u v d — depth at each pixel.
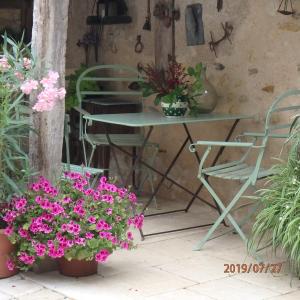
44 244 3.04
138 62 5.22
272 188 3.31
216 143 3.58
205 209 4.67
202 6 4.59
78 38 5.83
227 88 4.45
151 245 3.78
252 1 4.24
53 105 3.17
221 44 4.47
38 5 3.27
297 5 3.96
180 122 3.90
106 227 3.06
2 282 3.12
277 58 4.11
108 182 3.49
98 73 5.62
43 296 2.95
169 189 4.99
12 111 3.17
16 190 3.12
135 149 5.18
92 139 4.66
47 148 3.34
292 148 3.31
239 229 3.61
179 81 4.22
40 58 3.27
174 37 4.84
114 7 5.34
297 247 2.99
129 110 5.27
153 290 3.05
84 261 3.17
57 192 3.14
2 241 3.11
